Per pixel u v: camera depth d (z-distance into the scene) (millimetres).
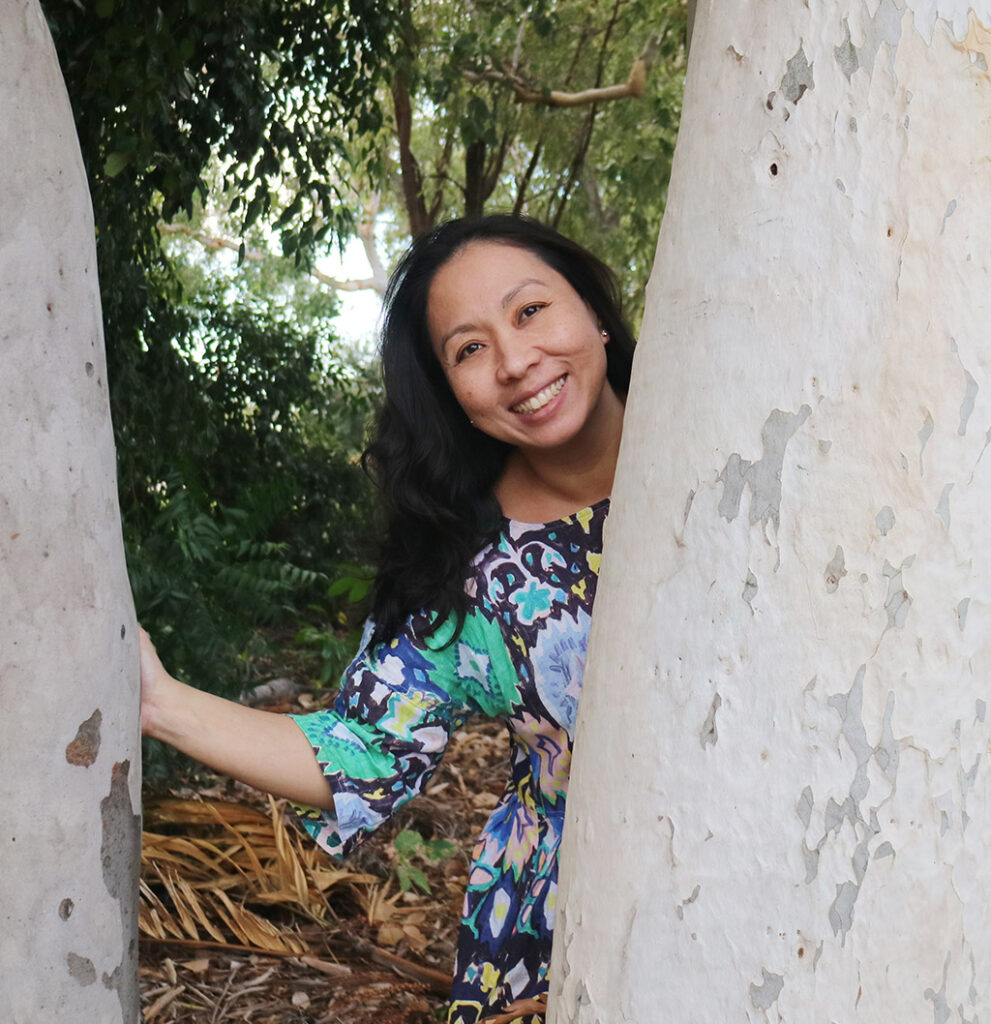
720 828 922
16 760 1032
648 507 988
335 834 1656
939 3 878
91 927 1095
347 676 1692
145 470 4496
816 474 891
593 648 1068
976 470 900
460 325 1555
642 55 7219
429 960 2889
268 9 3654
